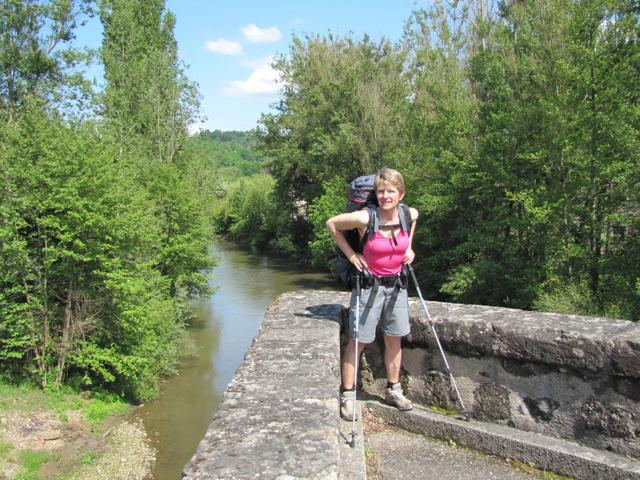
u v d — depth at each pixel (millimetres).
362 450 3316
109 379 19891
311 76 42750
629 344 3105
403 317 3826
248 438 2168
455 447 3695
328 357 3164
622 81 16891
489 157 21641
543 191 19359
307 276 41531
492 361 3729
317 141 40875
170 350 22672
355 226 3539
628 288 16859
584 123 17516
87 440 17234
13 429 17109
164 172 30109
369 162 35000
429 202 25531
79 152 19969
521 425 3611
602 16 17484
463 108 25016
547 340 3414
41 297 19656
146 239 22016
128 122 33688
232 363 23828
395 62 37688
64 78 27406
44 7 26469
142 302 21172
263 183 65312
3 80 26984
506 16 23516
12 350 20344
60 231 19453
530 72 20469
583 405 3348
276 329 3756
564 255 18891
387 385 4133
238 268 45844
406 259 3732
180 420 18750
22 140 19656
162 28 40062
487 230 22500
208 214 35406
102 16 35250
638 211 17656
